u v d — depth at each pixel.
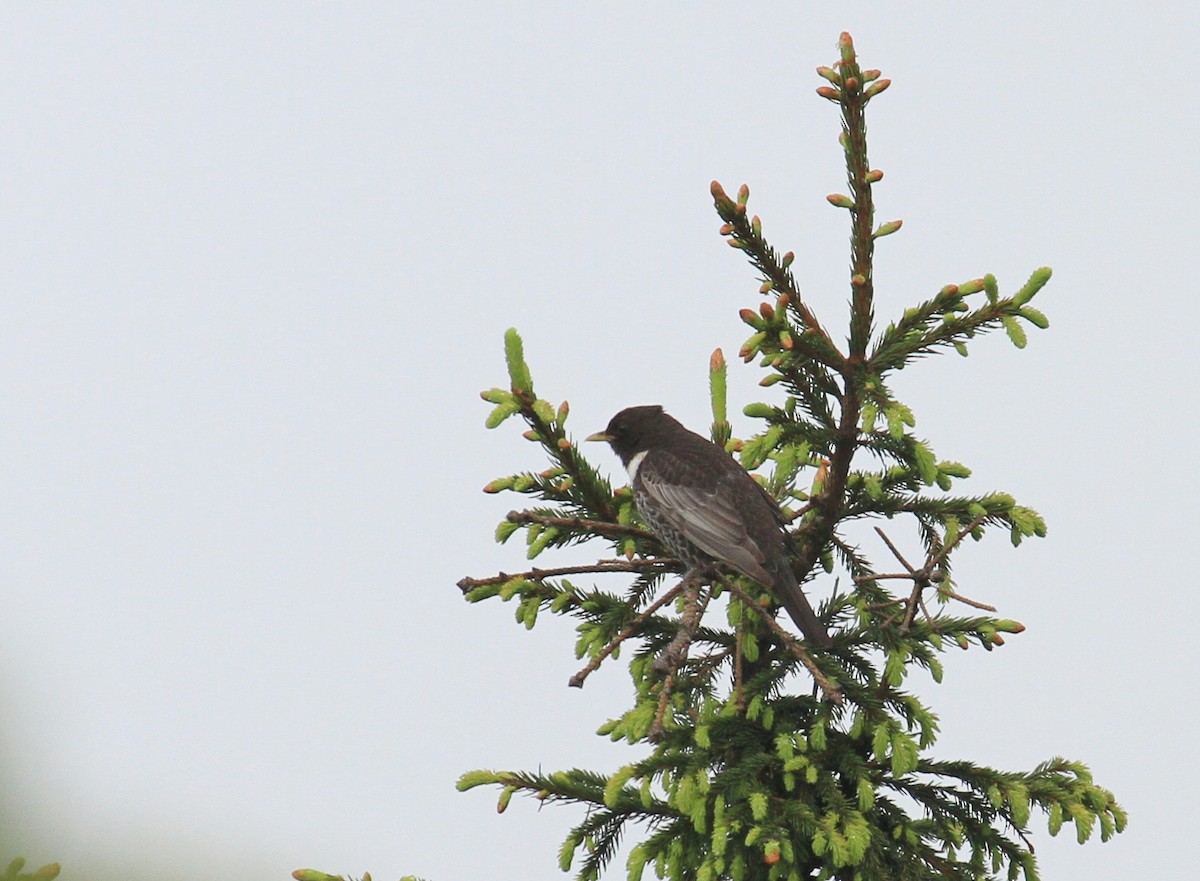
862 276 10.46
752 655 10.98
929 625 10.77
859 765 10.21
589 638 11.41
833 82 10.43
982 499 11.76
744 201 10.45
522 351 11.70
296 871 10.04
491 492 12.02
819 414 11.23
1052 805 10.13
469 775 10.86
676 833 10.41
